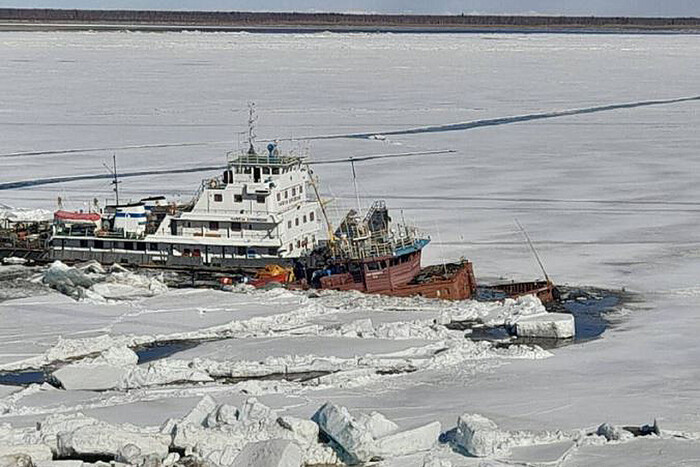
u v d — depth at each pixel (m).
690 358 76.50
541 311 88.31
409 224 126.19
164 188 150.25
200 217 109.06
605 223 127.06
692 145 191.12
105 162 176.12
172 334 83.50
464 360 75.94
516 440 56.59
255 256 107.31
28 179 159.62
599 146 191.75
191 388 68.94
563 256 111.19
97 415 62.03
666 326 86.06
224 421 56.12
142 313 89.50
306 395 67.19
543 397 66.94
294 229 110.38
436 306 92.19
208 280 105.44
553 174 162.25
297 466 49.94
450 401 66.06
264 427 54.81
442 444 56.28
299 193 113.31
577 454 55.03
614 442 56.78
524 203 139.38
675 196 143.88
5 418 61.75
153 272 108.12
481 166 170.62
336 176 161.38
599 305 93.50
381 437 55.47
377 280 97.44
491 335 84.69
